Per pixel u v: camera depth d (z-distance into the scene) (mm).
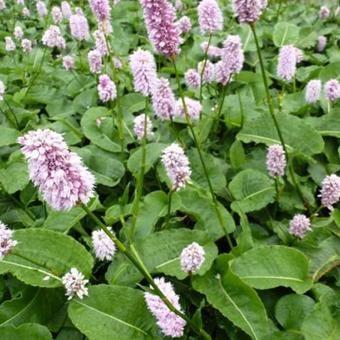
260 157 544
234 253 416
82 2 1112
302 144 530
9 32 1008
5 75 773
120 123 548
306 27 860
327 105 619
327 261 418
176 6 996
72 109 665
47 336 336
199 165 507
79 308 345
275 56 802
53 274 370
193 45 831
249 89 690
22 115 634
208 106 633
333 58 811
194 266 342
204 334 347
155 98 473
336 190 423
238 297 369
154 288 314
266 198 475
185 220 476
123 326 346
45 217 474
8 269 367
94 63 634
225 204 501
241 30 843
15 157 533
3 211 492
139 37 904
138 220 444
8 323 359
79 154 523
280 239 456
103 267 423
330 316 356
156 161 529
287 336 345
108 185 502
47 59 852
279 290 400
